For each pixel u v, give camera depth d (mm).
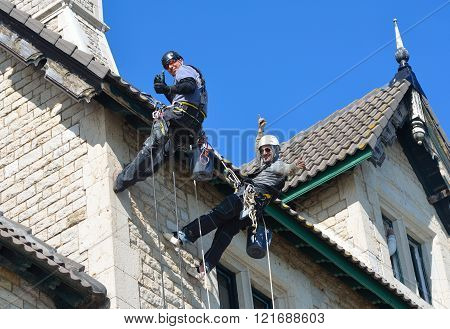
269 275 18344
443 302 23031
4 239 14398
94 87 16484
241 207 16203
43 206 16938
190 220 17453
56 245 16375
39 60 17109
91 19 21391
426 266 23531
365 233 21453
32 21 17219
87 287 14984
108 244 15805
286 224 18469
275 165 16266
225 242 16281
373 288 19719
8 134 17984
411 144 24047
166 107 15594
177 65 15820
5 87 18438
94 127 16906
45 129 17578
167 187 17312
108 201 16125
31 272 14805
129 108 16609
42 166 17297
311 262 19484
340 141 22156
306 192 21828
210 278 17188
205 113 15695
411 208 23531
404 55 23969
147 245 16328
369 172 22609
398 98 22922
